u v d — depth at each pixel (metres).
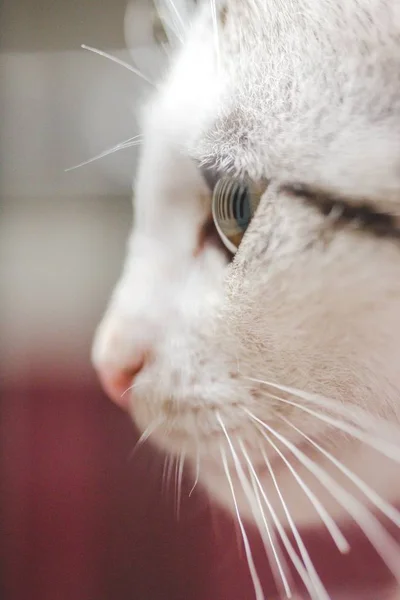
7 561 0.21
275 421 0.17
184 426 0.18
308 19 0.16
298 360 0.17
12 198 0.20
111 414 0.20
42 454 0.21
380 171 0.15
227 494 0.19
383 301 0.16
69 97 0.20
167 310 0.19
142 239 0.19
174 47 0.19
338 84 0.16
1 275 0.21
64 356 0.20
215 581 0.19
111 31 0.20
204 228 0.18
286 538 0.19
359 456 0.17
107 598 0.20
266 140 0.17
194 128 0.18
